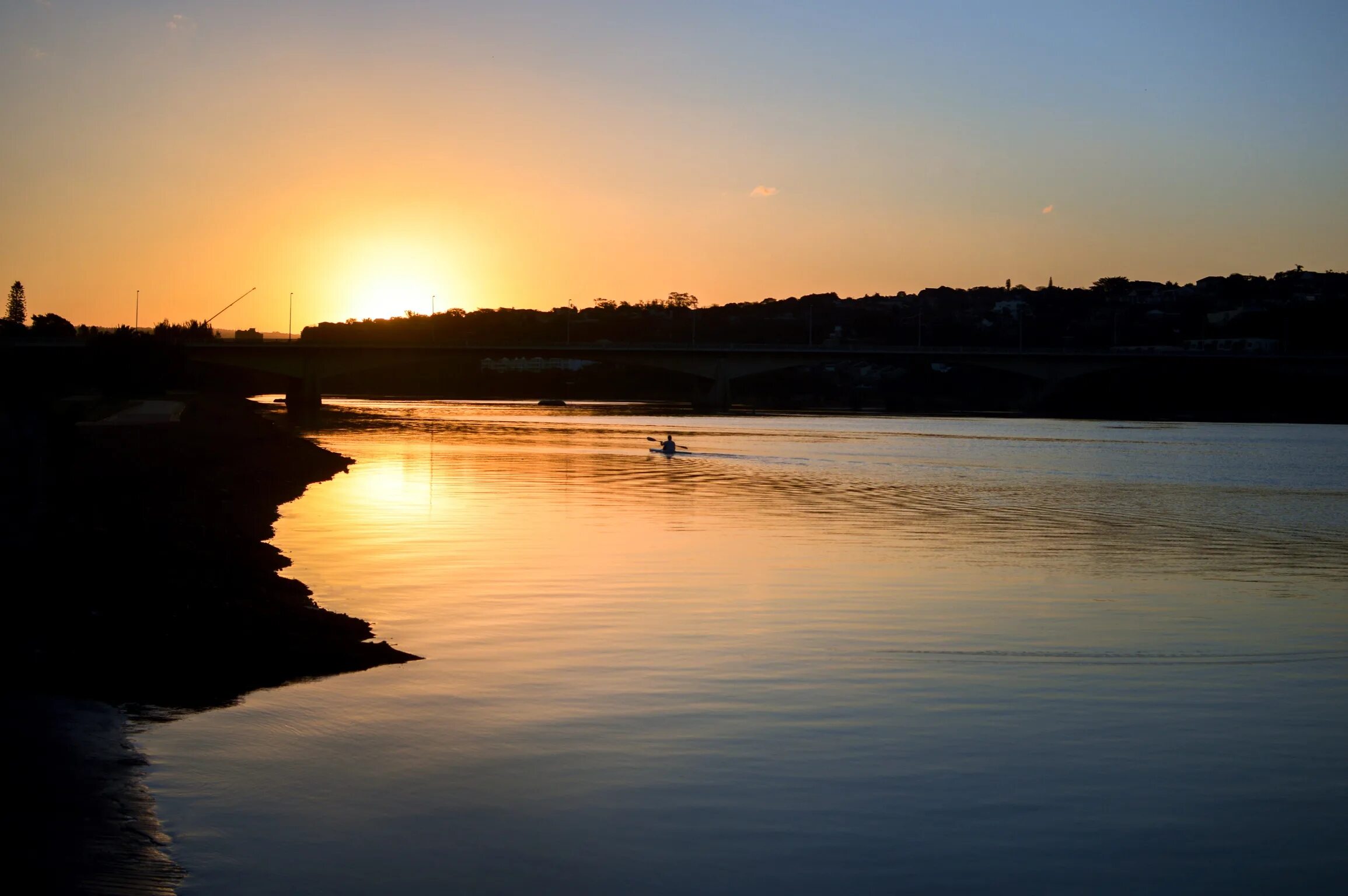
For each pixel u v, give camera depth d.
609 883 13.80
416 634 25.31
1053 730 19.58
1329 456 97.56
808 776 17.20
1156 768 17.91
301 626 24.52
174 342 160.50
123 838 14.62
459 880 13.78
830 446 101.00
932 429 137.62
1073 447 106.00
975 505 55.41
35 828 14.74
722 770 17.36
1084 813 16.12
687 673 22.53
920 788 16.86
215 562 30.38
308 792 16.22
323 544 38.28
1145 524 49.41
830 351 195.38
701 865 14.30
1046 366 194.50
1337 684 22.86
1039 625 27.64
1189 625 28.11
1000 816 15.96
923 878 14.11
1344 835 15.55
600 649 24.20
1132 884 14.09
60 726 18.58
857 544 40.72
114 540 31.64
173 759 17.38
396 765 17.30
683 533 42.75
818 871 14.23
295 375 182.25
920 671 23.11
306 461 71.12
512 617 27.16
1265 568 37.84
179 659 22.09
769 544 40.28
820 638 25.75
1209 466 85.38
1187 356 189.88
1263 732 19.75
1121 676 23.20
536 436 108.56
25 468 51.62
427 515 46.81
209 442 72.12
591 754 17.91
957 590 31.97
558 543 39.25
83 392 141.25
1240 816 16.11
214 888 13.46
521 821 15.41
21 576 26.94
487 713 19.77
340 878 13.78
